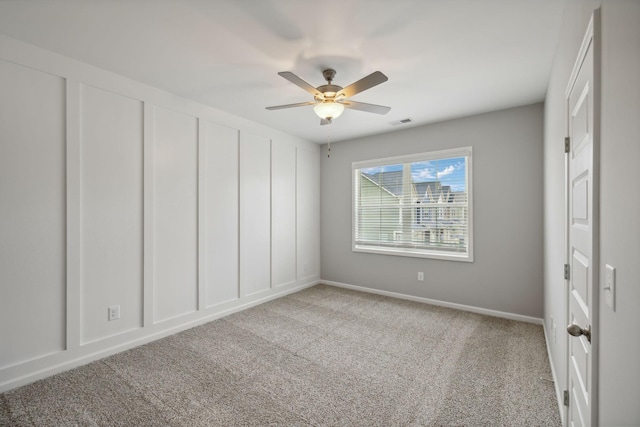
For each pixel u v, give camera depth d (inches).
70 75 90.7
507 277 135.2
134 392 80.0
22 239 83.0
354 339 113.2
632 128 28.2
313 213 193.6
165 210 116.0
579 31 52.4
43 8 67.9
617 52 31.7
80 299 93.8
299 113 139.9
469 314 139.9
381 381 85.7
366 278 179.3
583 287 50.0
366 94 117.1
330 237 194.9
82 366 92.8
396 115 141.2
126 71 99.0
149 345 107.7
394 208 169.6
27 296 84.0
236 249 144.4
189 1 65.6
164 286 115.8
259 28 75.7
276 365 94.3
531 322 129.3
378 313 141.3
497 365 93.9
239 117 144.8
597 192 37.7
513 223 133.3
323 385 83.7
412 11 69.2
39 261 85.9
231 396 78.6
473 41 81.2
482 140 139.7
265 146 159.9
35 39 81.0
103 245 98.9
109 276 100.4
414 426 68.1
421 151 157.4
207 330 121.6
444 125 149.9
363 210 182.1
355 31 76.9
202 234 128.7
